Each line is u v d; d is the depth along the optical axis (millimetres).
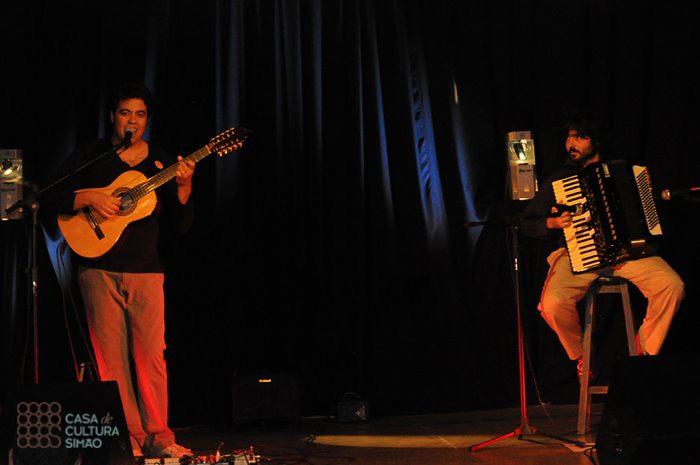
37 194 3707
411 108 5176
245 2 5105
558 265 4527
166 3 4992
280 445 4234
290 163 5055
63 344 4770
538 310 5039
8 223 4785
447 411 5102
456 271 5176
